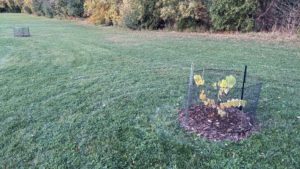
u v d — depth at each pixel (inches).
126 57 284.0
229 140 119.0
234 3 387.5
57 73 231.3
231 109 137.1
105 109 155.1
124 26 543.2
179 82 195.5
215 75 205.9
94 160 113.7
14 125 142.5
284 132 125.6
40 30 553.3
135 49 325.4
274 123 133.5
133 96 171.9
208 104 138.4
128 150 118.0
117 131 132.0
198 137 122.0
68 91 185.8
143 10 503.5
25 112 156.1
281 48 297.7
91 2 657.0
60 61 276.2
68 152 119.3
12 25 661.3
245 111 138.9
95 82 203.2
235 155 110.6
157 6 490.0
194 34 424.8
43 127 139.3
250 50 296.2
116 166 109.9
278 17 371.2
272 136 122.4
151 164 109.7
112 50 324.8
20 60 285.3
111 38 422.9
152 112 148.7
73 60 278.8
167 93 174.6
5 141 129.6
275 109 148.5
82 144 123.9
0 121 147.2
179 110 148.3
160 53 298.0
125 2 530.9
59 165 112.3
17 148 124.4
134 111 151.1
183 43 351.9
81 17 759.1
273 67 231.0
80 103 165.3
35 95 180.7
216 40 362.0
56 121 144.5
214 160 108.7
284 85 186.4
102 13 618.2
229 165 105.7
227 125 127.5
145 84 193.9
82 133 131.9
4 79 217.2
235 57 269.4
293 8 353.4
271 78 201.3
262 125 131.7
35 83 205.2
